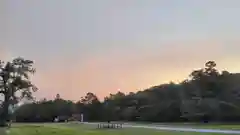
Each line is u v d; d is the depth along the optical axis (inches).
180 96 3848.4
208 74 3850.9
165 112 3730.3
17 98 3764.8
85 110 4872.0
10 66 3705.7
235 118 3267.7
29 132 2118.6
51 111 4771.2
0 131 2338.8
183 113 3523.6
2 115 3651.6
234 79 3740.2
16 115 4421.8
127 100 4579.2
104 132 1884.8
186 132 1627.7
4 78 3693.4
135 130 1963.6
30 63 3843.5
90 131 2038.6
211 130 1777.8
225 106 3339.1
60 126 2898.6
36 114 4660.4
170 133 1585.9
